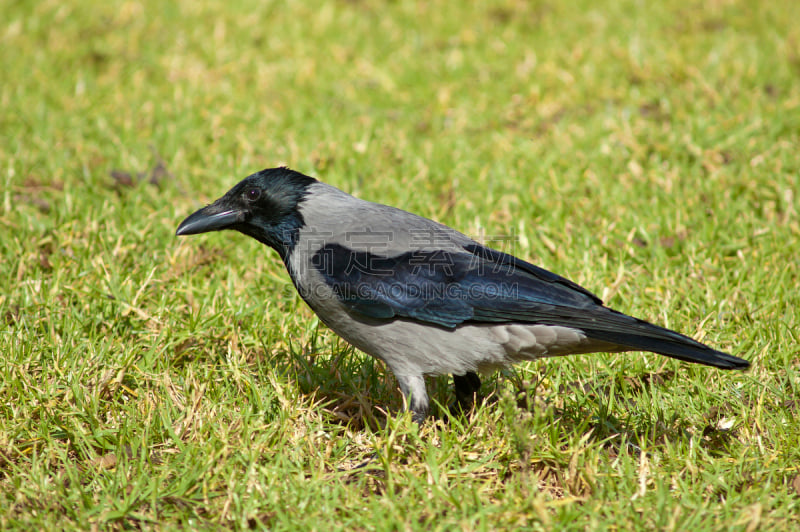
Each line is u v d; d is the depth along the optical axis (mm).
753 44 17891
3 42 18734
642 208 12383
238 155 14211
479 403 8852
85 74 17453
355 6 21250
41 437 7852
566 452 7461
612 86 16547
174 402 8352
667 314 9969
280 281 10703
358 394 8594
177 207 12531
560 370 9242
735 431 8172
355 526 6770
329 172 13641
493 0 21312
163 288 10430
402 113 16234
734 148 13773
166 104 16109
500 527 6715
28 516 6777
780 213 12180
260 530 6719
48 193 12922
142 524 6797
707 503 6996
